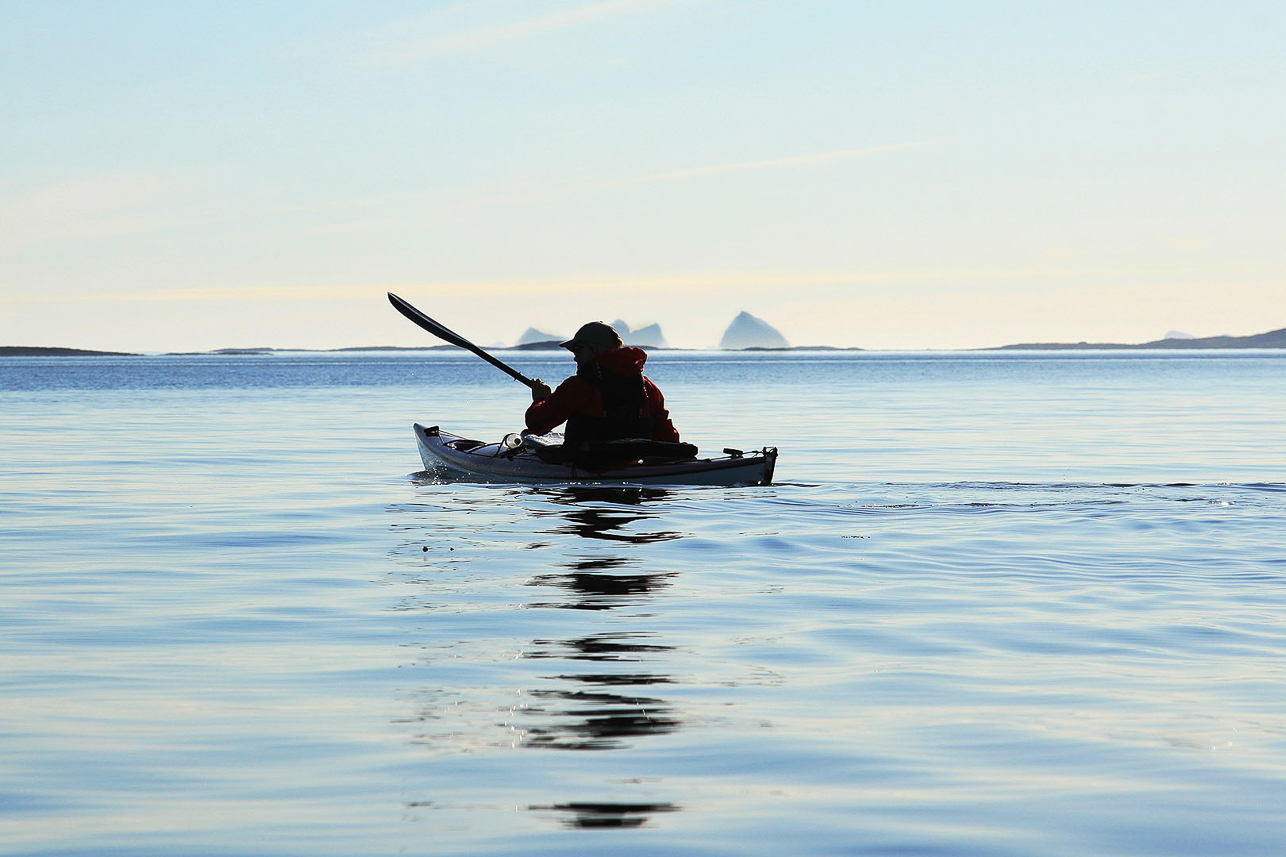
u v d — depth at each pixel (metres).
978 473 26.53
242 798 6.45
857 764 6.98
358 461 30.31
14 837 5.89
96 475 26.58
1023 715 7.98
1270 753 7.13
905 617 11.39
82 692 8.69
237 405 65.81
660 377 136.75
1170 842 5.79
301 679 9.05
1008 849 5.71
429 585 13.25
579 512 19.70
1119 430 42.31
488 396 80.19
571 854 5.66
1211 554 15.26
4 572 14.25
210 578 13.79
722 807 6.29
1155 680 8.93
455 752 7.23
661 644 10.23
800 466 28.16
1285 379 121.69
